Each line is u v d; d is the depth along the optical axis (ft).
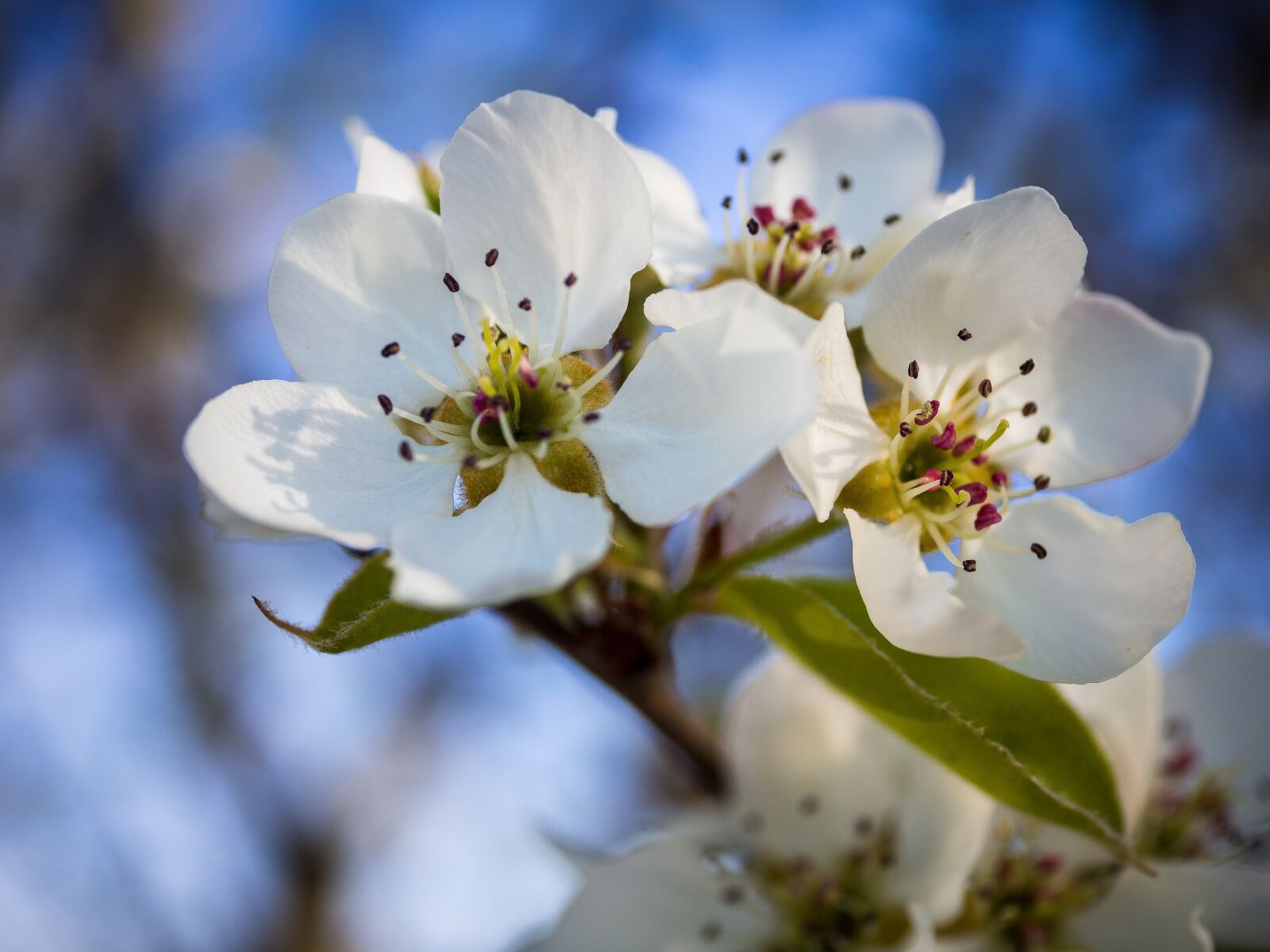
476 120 0.29
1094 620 0.29
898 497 0.30
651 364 0.29
